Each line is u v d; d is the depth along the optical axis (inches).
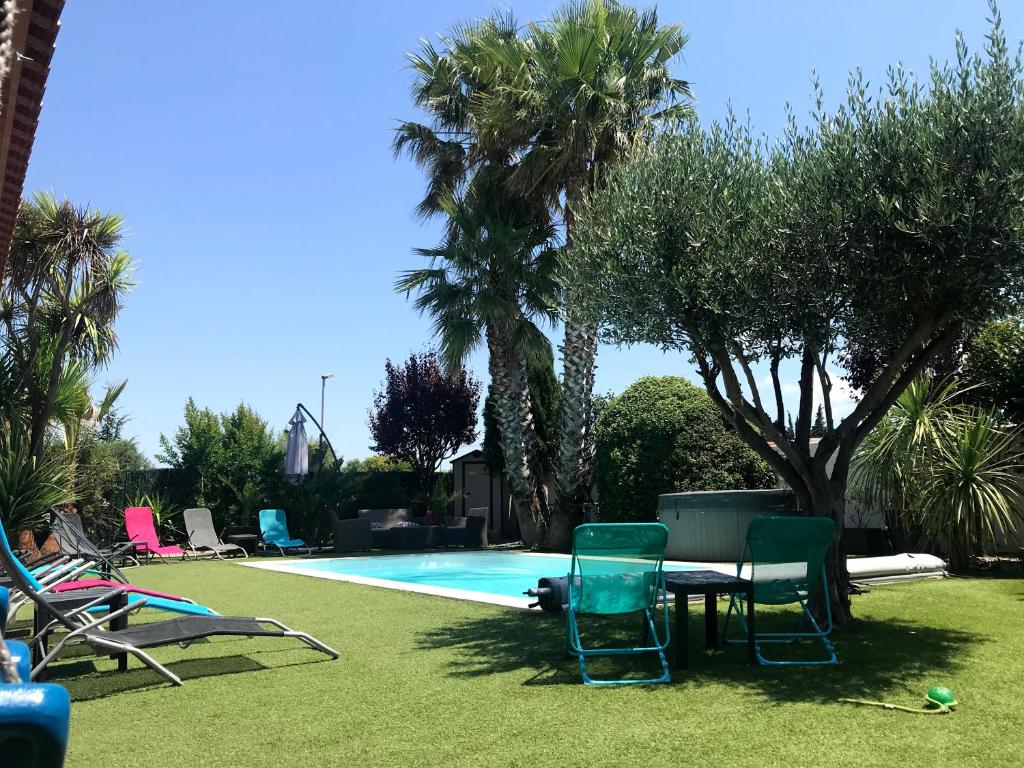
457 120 690.8
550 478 783.1
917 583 346.3
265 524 721.6
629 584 196.7
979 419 403.2
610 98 545.0
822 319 232.2
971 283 208.8
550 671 193.9
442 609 297.4
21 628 285.3
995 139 198.4
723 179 241.8
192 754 133.6
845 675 184.4
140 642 179.8
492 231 611.2
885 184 214.1
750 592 201.8
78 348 587.2
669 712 155.3
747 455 572.1
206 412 780.0
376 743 138.0
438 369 1018.1
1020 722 143.6
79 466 665.6
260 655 219.5
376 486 895.1
